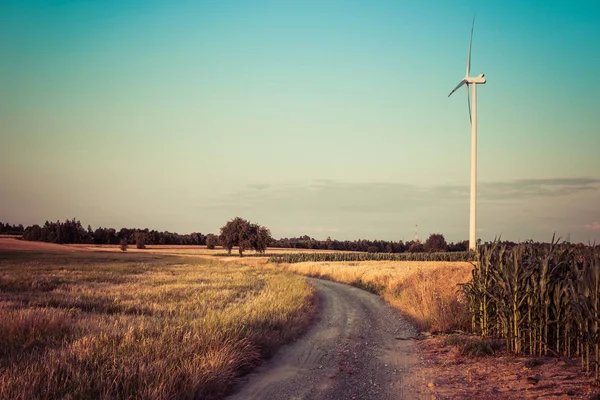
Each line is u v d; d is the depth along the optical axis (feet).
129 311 55.93
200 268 178.50
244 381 29.78
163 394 22.62
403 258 270.26
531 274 35.81
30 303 58.54
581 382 26.68
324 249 627.05
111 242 611.47
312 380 30.07
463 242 423.64
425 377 30.32
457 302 52.13
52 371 23.68
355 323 56.80
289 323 48.55
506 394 25.35
